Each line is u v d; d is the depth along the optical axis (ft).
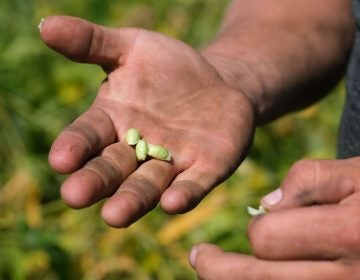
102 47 6.35
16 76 11.76
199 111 6.47
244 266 4.72
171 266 9.88
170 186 5.78
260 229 4.65
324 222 4.56
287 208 4.76
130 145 5.98
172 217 10.43
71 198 5.36
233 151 6.29
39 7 13.42
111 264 9.81
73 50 6.25
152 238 10.02
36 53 12.28
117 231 10.07
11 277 9.34
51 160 5.60
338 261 4.58
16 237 9.64
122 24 13.46
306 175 4.88
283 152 11.69
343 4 8.29
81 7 13.61
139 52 6.49
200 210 10.19
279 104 7.62
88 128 5.93
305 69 7.79
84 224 10.16
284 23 7.93
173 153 6.10
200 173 6.01
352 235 4.52
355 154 6.84
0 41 12.51
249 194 10.58
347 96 6.97
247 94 7.13
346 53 8.29
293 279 4.60
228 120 6.44
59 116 11.50
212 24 13.61
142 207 5.47
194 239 10.07
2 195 10.53
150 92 6.43
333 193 4.86
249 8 8.18
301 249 4.59
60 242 9.71
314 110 12.05
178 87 6.50
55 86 11.89
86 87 11.92
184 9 13.92
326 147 11.84
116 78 6.47
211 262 4.84
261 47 7.64
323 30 8.04
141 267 9.81
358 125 6.76
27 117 11.30
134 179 5.70
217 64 7.22
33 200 10.41
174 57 6.55
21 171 10.65
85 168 5.58
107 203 5.38
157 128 6.29
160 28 13.52
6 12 13.03
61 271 9.71
